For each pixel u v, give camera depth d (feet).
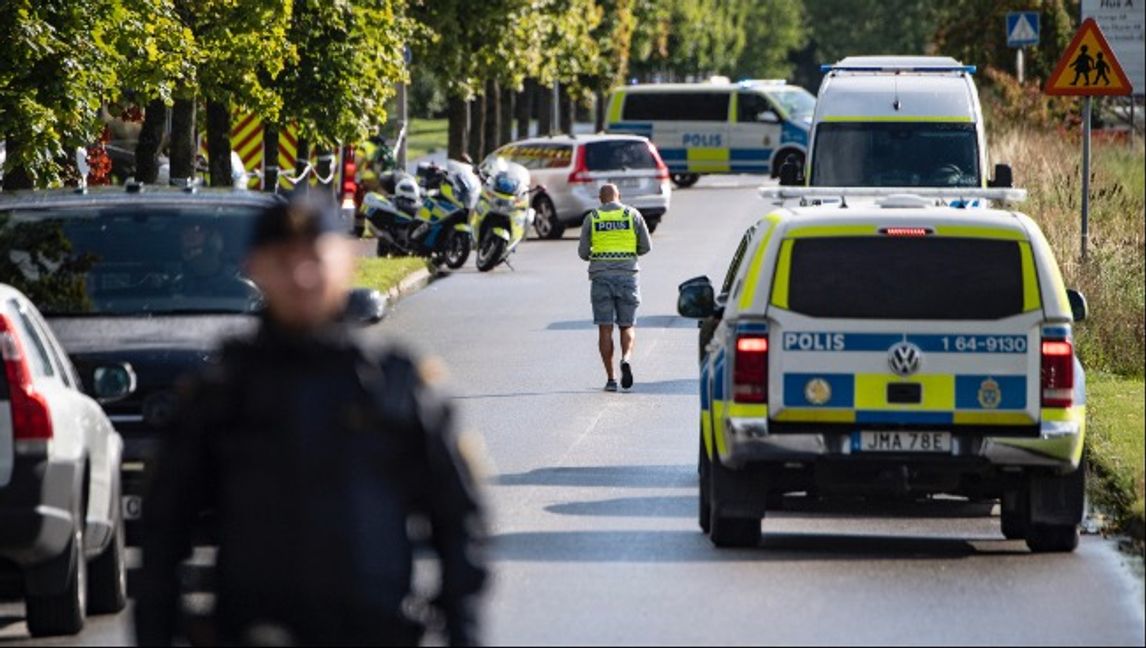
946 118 276.00
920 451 123.75
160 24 227.20
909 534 135.74
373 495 57.06
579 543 130.62
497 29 538.47
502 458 167.43
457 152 557.33
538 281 343.67
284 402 57.00
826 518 142.20
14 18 196.44
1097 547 130.11
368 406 56.90
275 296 57.06
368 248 392.06
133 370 119.34
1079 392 125.08
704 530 135.44
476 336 263.90
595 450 171.83
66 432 102.22
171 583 57.52
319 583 56.80
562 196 449.89
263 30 277.44
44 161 201.77
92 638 104.58
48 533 100.48
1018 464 124.06
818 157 276.62
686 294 139.33
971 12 554.46
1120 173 389.60
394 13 358.23
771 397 123.75
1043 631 105.91
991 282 123.75
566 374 226.38
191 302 126.52
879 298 123.65
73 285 126.82
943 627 106.73
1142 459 147.33
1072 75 227.20
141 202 130.52
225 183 325.62
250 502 57.11
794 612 110.42
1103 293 220.43
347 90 334.24
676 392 211.61
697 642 103.14
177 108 292.40
